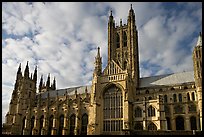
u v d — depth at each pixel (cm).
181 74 13100
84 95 15100
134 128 10831
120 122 11156
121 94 11675
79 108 12900
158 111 10262
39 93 18575
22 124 15575
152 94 12425
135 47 14675
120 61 14338
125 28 15312
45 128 13488
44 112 14462
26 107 16150
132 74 13512
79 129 12456
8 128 15262
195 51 11138
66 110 13175
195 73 11031
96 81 12400
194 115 10488
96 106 11744
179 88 12044
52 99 16688
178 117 10931
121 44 14875
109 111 11700
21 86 16850
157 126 10056
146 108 10812
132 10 15688
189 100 11281
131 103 11481
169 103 11456
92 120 11531
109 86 12119
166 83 12862
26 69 17738
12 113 16650
